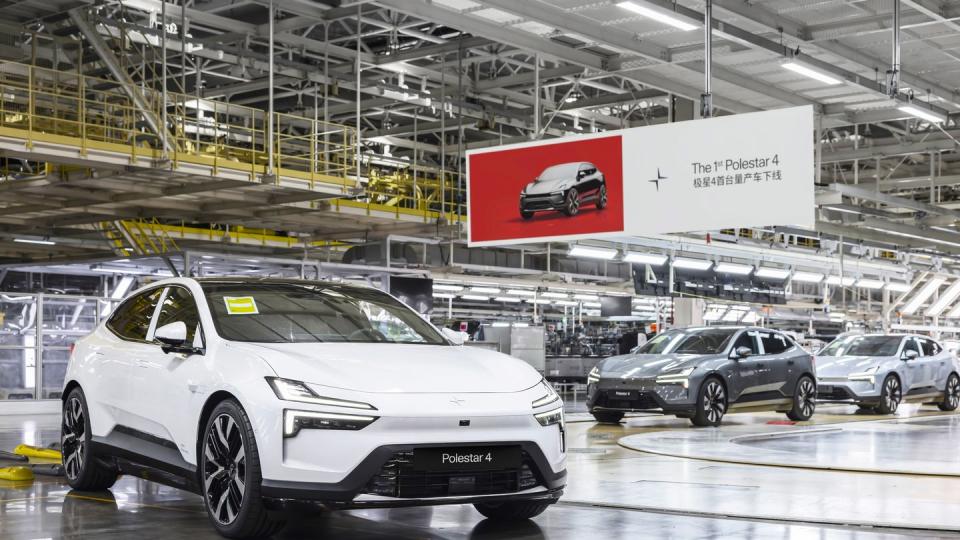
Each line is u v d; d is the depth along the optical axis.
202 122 20.77
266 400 5.00
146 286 6.81
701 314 30.41
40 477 7.80
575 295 33.16
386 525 5.75
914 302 40.25
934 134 24.23
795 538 5.31
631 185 15.86
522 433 5.24
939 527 5.61
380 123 28.84
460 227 24.05
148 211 21.48
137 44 20.09
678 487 7.39
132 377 6.24
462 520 5.91
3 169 19.47
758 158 14.61
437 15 15.67
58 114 17.78
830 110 21.03
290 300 6.19
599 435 12.95
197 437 5.48
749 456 9.66
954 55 17.81
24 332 20.12
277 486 4.93
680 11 14.67
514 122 25.41
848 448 10.64
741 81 18.88
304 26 19.78
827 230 27.59
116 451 6.39
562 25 15.58
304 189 18.78
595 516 6.08
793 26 16.27
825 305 35.94
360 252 26.66
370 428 4.91
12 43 17.39
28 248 25.94
